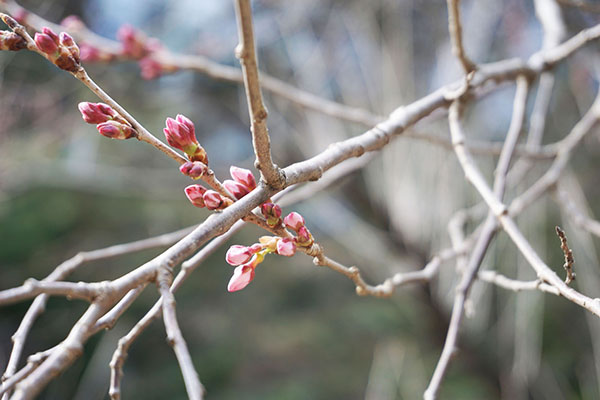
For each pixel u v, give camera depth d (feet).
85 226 17.54
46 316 15.80
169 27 13.99
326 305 19.72
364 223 15.35
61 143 14.34
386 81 12.50
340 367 17.58
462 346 15.49
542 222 12.32
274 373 17.78
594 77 12.13
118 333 15.84
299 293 20.30
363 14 13.11
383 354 16.67
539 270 4.29
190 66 8.54
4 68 11.96
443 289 14.11
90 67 13.46
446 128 12.29
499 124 13.05
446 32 12.61
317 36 14.02
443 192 12.39
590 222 7.39
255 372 17.92
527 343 12.20
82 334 2.61
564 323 15.80
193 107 15.75
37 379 2.41
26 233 16.78
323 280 20.43
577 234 10.71
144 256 17.35
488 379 15.75
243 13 2.78
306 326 19.13
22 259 16.71
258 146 3.26
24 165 14.28
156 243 6.20
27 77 12.60
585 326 15.62
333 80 13.99
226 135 16.51
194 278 19.30
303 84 13.39
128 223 17.75
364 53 13.10
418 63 12.93
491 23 12.46
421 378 15.78
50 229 17.11
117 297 2.83
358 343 18.12
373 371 16.38
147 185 16.99
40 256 16.89
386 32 12.82
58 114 13.74
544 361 15.16
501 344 14.51
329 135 12.87
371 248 15.16
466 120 12.71
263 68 13.91
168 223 17.67
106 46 8.53
